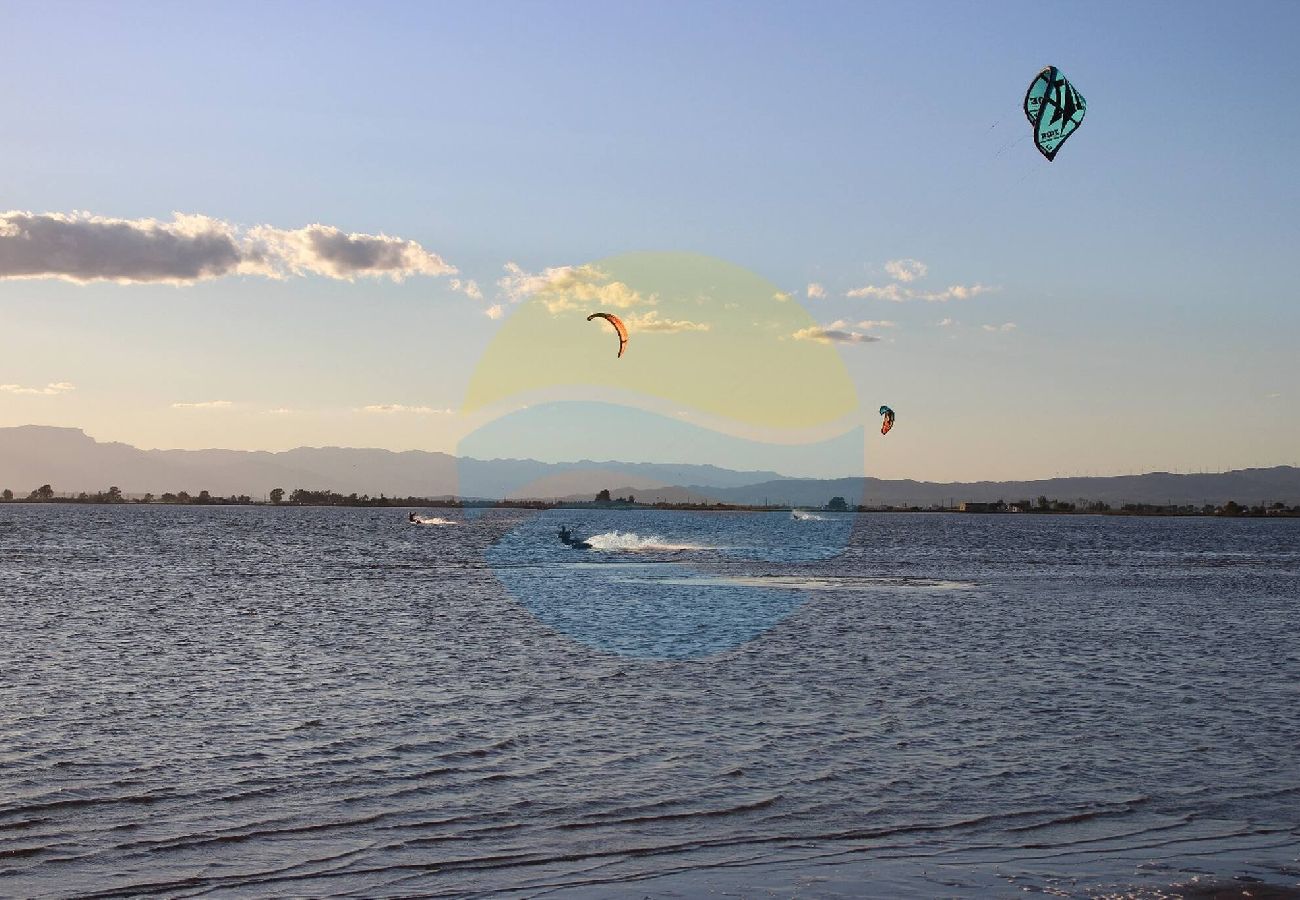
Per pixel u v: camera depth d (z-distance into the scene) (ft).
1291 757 59.82
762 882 41.50
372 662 91.66
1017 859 44.14
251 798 51.62
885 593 169.48
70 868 42.60
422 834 46.75
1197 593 175.01
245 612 132.77
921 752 60.54
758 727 66.54
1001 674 87.25
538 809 50.16
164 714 69.62
